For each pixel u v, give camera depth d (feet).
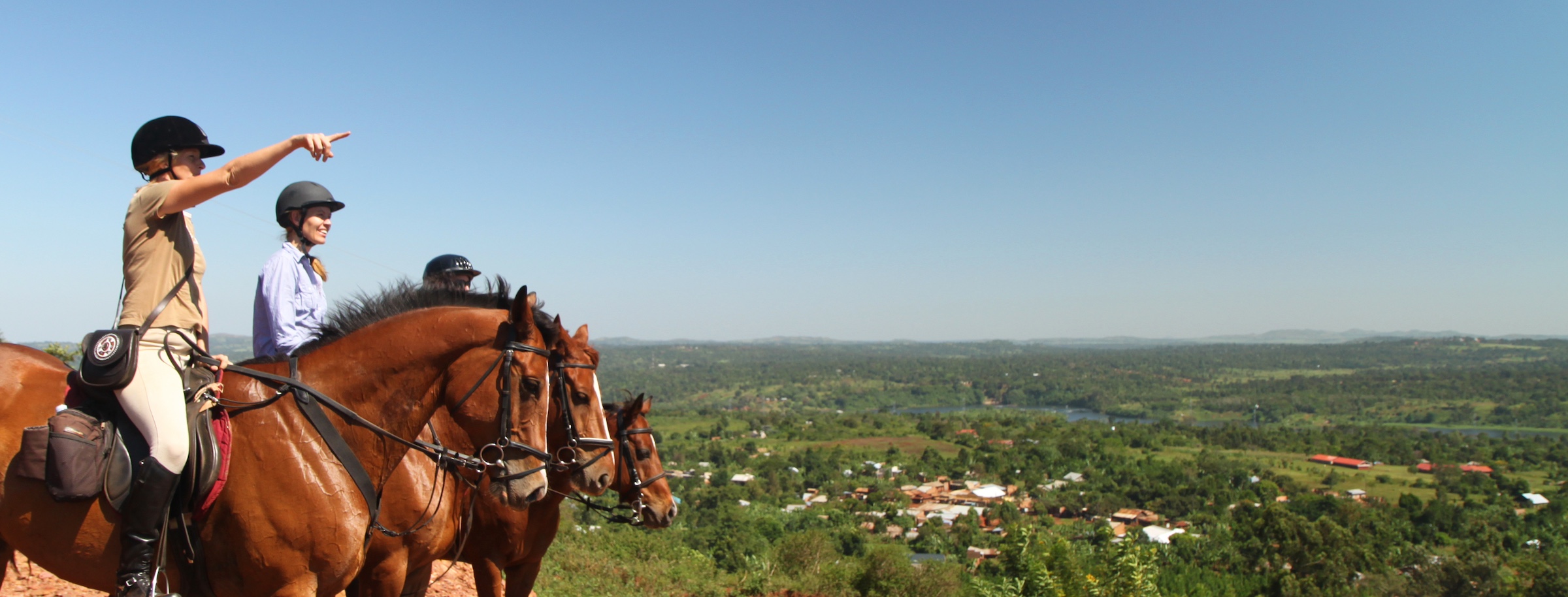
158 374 9.76
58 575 9.71
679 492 222.69
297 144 9.76
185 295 10.52
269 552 9.86
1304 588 112.78
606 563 40.96
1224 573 121.80
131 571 9.27
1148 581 46.70
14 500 9.37
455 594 26.68
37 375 10.06
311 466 10.33
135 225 10.14
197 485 9.68
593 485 14.29
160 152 10.81
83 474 9.08
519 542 18.45
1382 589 111.45
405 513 13.96
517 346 11.35
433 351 11.28
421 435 14.51
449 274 21.06
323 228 15.03
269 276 13.98
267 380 10.70
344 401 11.11
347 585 10.85
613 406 22.68
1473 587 108.99
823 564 62.18
